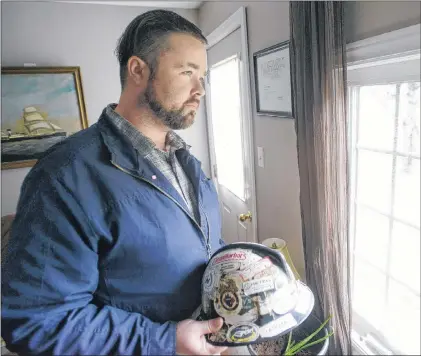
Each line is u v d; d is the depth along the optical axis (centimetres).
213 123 238
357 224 105
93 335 56
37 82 196
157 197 67
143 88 70
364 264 110
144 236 64
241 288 59
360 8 77
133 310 67
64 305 57
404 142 91
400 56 69
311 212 98
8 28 187
